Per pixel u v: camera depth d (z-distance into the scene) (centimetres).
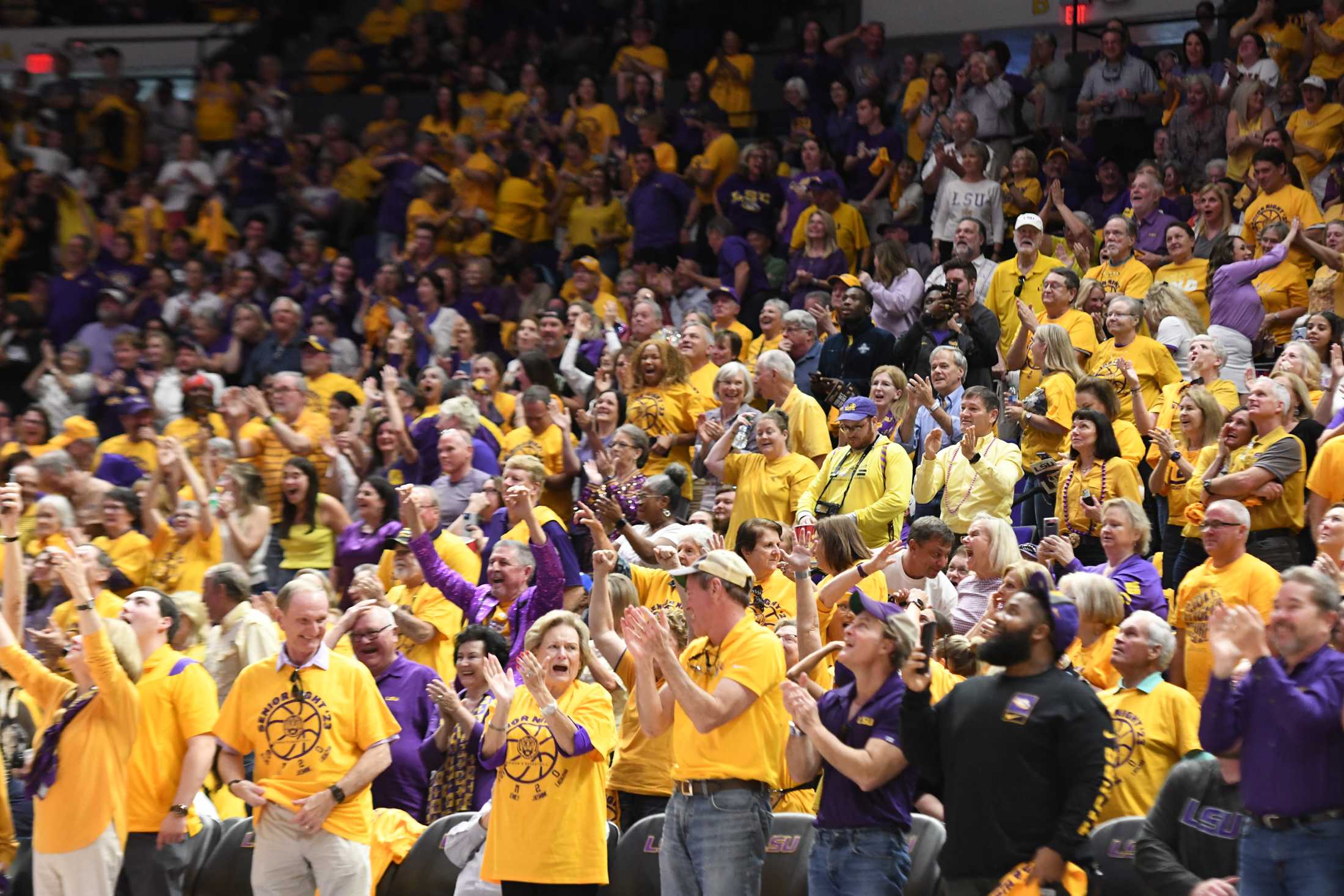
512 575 2773
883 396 3225
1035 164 4416
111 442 3978
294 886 2117
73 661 2228
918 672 1670
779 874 2034
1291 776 1616
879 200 4753
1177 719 1973
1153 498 3173
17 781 2442
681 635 2306
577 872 2045
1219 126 4375
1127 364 3062
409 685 2466
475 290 4691
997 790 1606
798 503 2986
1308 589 1656
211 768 2577
